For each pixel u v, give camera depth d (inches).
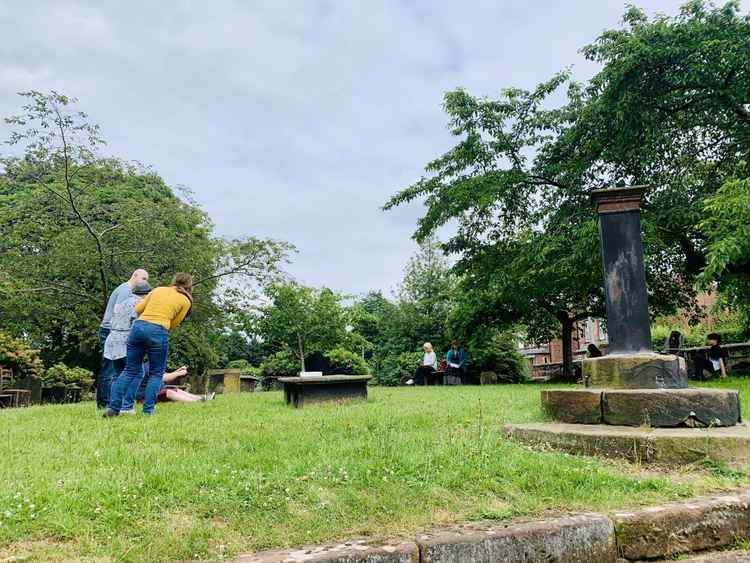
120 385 266.2
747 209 412.5
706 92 557.0
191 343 834.2
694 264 610.2
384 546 109.1
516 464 157.9
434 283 1182.9
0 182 867.4
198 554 107.0
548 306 845.2
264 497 132.3
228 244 767.7
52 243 675.4
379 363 1229.1
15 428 227.3
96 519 118.2
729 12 546.3
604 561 118.8
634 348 223.3
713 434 168.7
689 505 129.0
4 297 654.5
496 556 112.0
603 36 584.1
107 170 754.2
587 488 142.0
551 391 217.6
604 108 573.0
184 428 219.3
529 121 697.6
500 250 755.4
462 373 784.3
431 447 178.2
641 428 184.7
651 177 645.3
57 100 592.1
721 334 919.7
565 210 650.2
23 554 102.5
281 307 1028.5
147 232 680.4
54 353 929.5
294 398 337.1
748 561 119.2
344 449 174.2
